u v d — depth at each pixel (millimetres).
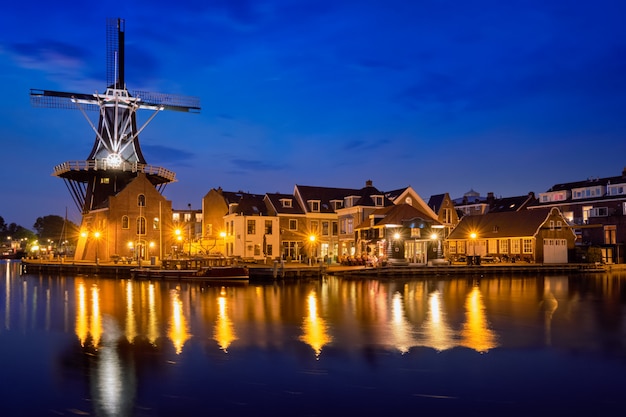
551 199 90000
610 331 23391
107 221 74938
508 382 15773
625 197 78438
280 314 28656
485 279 53281
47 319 27719
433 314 28297
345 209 76750
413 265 58219
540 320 26328
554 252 69625
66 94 78562
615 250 73250
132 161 80625
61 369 17406
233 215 76375
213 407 13906
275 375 16500
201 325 25281
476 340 21422
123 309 31391
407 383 15695
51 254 94688
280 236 76250
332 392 14945
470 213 107062
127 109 80750
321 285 46656
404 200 76312
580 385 15516
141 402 14297
